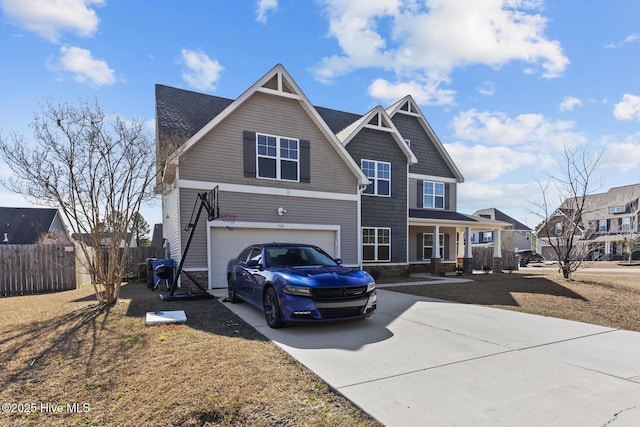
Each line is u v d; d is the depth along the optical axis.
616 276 14.57
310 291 5.51
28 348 4.53
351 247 13.31
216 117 10.64
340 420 2.79
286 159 12.09
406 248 16.14
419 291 10.46
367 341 5.04
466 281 13.57
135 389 3.34
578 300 8.48
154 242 26.78
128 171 7.67
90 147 7.22
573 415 2.88
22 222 29.98
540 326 5.98
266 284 6.16
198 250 10.45
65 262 10.67
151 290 10.27
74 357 4.21
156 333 5.27
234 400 3.10
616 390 3.38
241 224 11.06
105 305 7.37
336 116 18.06
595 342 5.03
